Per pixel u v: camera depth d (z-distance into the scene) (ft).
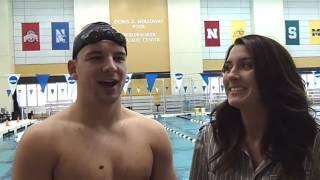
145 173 4.50
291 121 4.49
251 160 4.67
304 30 67.36
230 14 66.28
